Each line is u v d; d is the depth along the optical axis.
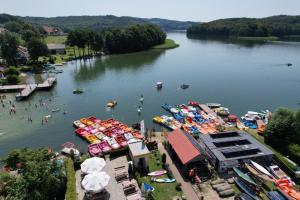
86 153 57.12
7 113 80.69
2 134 67.00
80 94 99.75
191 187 43.50
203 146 52.91
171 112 80.75
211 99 94.75
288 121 56.31
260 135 64.44
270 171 46.88
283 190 41.47
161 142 59.66
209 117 75.56
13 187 37.03
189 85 111.62
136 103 89.75
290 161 48.97
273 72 136.50
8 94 99.44
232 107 87.38
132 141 55.91
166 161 51.16
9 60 138.00
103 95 98.44
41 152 44.22
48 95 98.50
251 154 48.81
